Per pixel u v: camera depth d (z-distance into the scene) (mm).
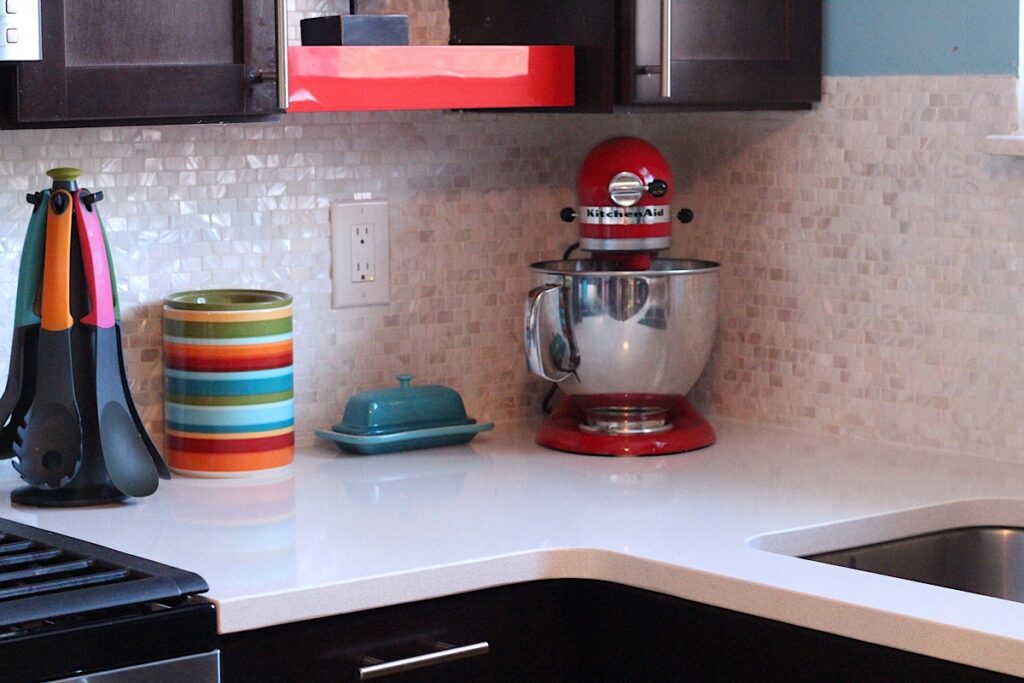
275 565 1460
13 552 1451
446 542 1546
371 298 2115
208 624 1338
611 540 1557
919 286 1985
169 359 1871
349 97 1774
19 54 1499
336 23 1797
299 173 2037
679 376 2004
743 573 1424
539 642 1574
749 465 1926
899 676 1309
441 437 2033
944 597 1340
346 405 2059
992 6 1871
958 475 1859
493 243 2221
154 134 1917
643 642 1522
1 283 1826
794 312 2141
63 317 1671
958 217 1933
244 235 2002
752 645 1422
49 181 1849
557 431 2037
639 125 2332
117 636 1285
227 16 1652
